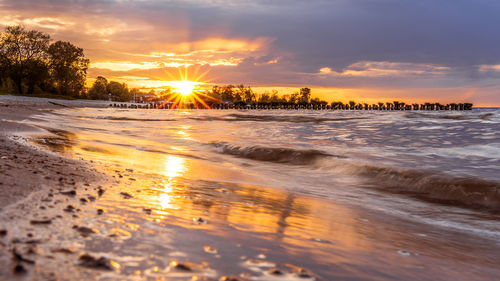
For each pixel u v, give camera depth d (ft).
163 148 42.34
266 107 382.01
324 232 12.47
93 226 8.45
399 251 11.39
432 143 48.47
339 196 22.35
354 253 10.18
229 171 28.78
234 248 8.58
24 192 10.56
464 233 15.88
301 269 7.78
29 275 5.33
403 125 77.87
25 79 296.92
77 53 313.73
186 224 10.26
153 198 13.74
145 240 8.03
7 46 282.36
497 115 108.78
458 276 9.65
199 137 59.47
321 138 57.16
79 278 5.53
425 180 26.43
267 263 7.80
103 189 13.78
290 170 32.48
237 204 15.42
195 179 22.11
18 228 7.40
